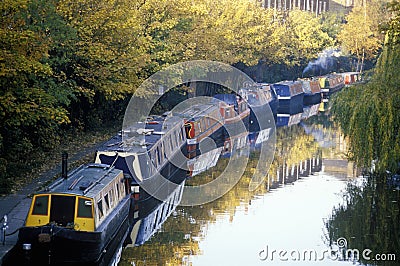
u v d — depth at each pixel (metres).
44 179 25.89
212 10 59.72
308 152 42.09
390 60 27.33
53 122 30.17
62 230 18.45
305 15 89.62
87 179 21.31
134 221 25.50
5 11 23.86
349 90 28.55
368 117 26.58
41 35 27.81
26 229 18.31
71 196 19.20
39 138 30.03
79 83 36.25
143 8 43.88
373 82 27.77
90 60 35.31
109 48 36.75
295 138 48.62
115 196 22.42
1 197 23.02
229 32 58.84
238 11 63.97
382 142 26.23
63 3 33.56
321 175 34.47
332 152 42.31
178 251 21.95
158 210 27.39
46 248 18.42
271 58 73.50
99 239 18.78
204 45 51.09
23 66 23.23
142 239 23.17
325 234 23.27
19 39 23.19
